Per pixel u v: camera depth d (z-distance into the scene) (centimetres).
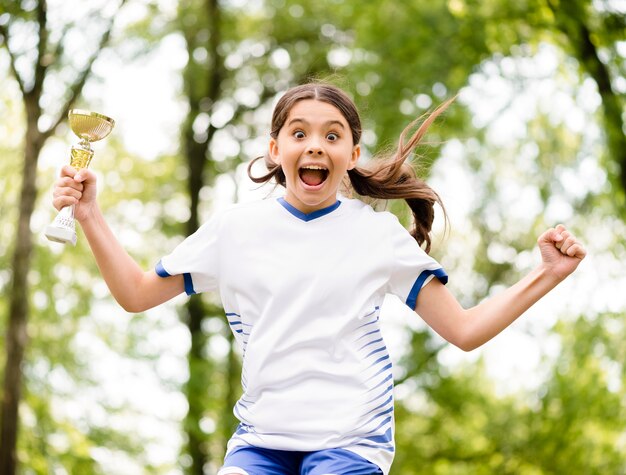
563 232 310
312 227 313
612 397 1302
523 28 1180
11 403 1130
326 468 289
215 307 1598
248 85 1584
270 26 1557
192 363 1471
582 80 1109
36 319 1396
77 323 1422
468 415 1622
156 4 1391
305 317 302
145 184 1617
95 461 1398
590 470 1448
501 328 312
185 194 1633
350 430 295
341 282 305
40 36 1096
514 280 1473
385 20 1292
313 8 1538
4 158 1328
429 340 1477
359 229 314
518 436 1533
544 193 1225
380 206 364
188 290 320
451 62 1259
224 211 321
